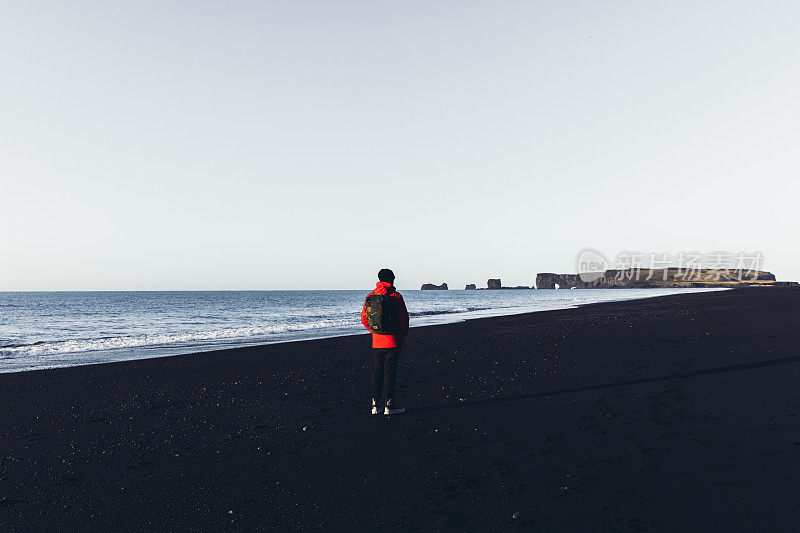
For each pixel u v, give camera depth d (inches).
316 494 141.2
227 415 254.4
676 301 1301.7
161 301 3779.5
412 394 288.7
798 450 148.6
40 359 580.7
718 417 190.9
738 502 116.3
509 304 2203.5
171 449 197.0
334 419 236.5
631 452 158.6
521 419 214.5
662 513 113.5
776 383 241.0
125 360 537.0
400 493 138.3
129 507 138.6
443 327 770.2
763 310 730.8
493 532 110.5
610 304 1439.5
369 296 244.8
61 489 156.3
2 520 132.6
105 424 245.1
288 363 442.3
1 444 213.5
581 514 116.3
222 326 1246.9
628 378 288.7
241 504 136.6
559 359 383.9
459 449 177.0
